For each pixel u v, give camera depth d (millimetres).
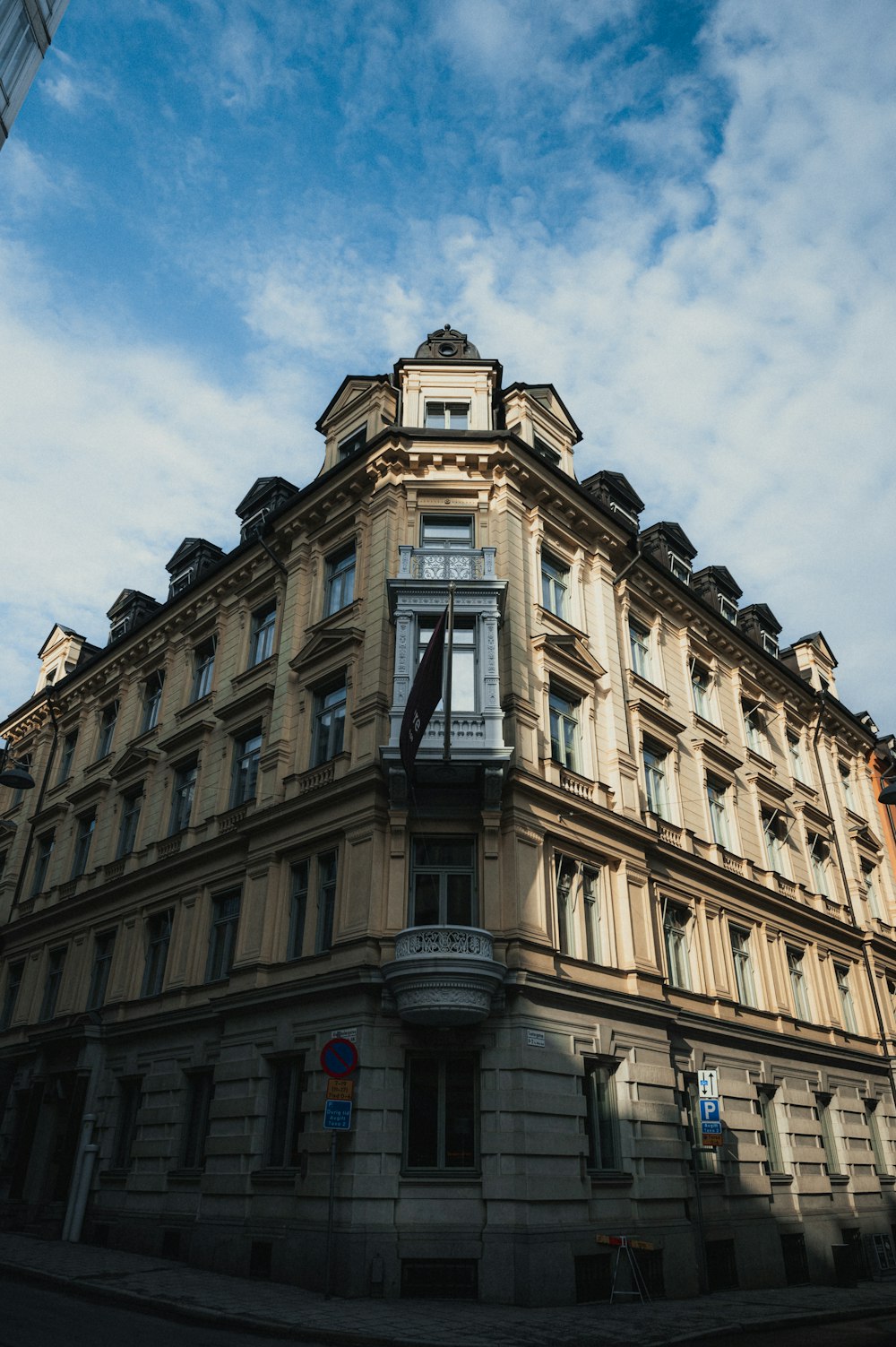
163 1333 9914
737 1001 21109
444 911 15719
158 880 21734
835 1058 24094
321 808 17203
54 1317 10508
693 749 23625
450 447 20219
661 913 19984
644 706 21328
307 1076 15055
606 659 20875
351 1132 13711
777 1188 19953
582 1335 10578
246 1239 14688
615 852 18406
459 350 23297
